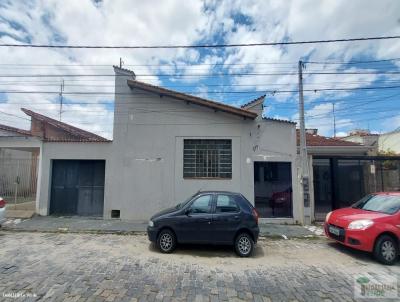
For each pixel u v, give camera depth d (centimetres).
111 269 576
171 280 526
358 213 744
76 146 1183
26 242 787
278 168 1151
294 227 1043
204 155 1157
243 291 484
